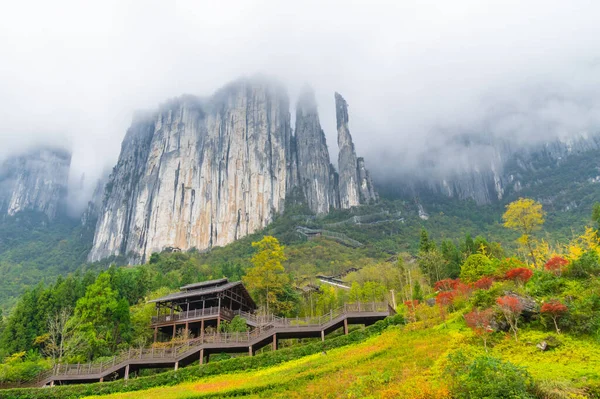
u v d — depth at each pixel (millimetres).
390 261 130250
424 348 32125
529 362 26547
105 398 36750
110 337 58406
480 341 31406
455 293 42500
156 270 127438
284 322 45625
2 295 162625
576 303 31406
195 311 53875
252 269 71688
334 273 122250
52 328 58344
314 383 30484
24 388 41312
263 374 36219
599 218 70125
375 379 27984
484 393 20297
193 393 32844
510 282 39906
